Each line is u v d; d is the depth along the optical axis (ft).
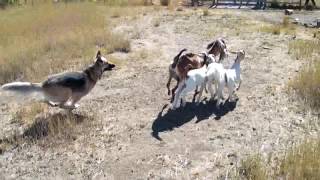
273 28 61.87
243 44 54.19
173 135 31.58
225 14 74.64
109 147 30.09
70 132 31.65
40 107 35.50
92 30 59.62
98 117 34.35
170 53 51.31
